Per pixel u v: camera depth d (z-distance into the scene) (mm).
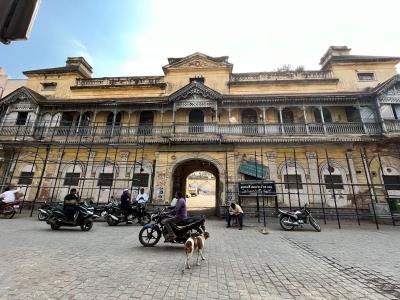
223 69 23359
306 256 6848
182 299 3959
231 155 18484
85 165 19656
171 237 7395
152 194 18109
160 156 18906
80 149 20109
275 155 18578
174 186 20250
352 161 18016
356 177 17641
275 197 16266
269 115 20672
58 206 11039
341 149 18391
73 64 26703
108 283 4559
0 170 19953
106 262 5898
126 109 20625
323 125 18484
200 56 24016
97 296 3992
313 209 17109
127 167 19328
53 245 7516
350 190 17422
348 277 5121
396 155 17953
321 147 18516
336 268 5742
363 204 17047
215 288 4426
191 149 18797
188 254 5598
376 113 18578
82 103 20500
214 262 6105
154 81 23969
